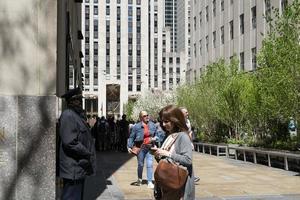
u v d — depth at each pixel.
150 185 12.41
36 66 7.42
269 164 18.73
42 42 7.46
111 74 142.88
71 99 6.88
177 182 5.14
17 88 7.34
